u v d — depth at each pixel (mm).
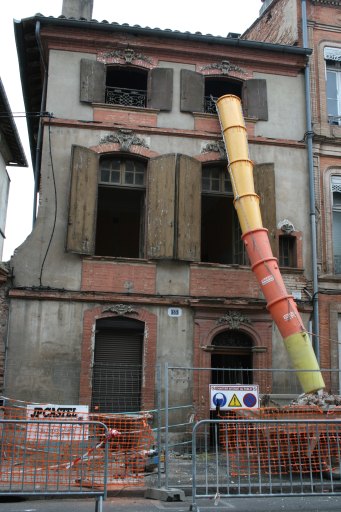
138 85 15719
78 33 14422
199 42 14984
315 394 11766
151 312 13344
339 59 16141
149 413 12297
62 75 14234
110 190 15719
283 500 8172
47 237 13234
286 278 14148
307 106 15281
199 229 13953
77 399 12547
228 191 14688
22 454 8273
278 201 14617
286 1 16938
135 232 21078
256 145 14859
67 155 13773
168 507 7590
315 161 15109
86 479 8352
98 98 14227
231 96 14148
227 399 9992
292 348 11922
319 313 14125
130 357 13305
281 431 8656
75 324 12906
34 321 12750
